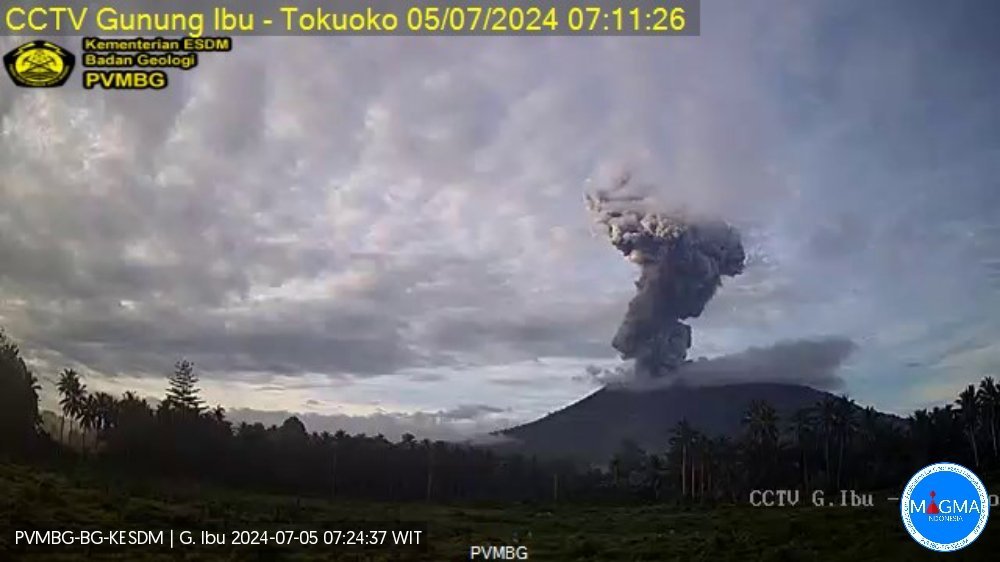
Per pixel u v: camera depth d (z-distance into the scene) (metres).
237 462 64.75
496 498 70.12
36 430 64.12
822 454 68.38
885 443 65.69
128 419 65.75
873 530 40.44
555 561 41.84
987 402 64.88
